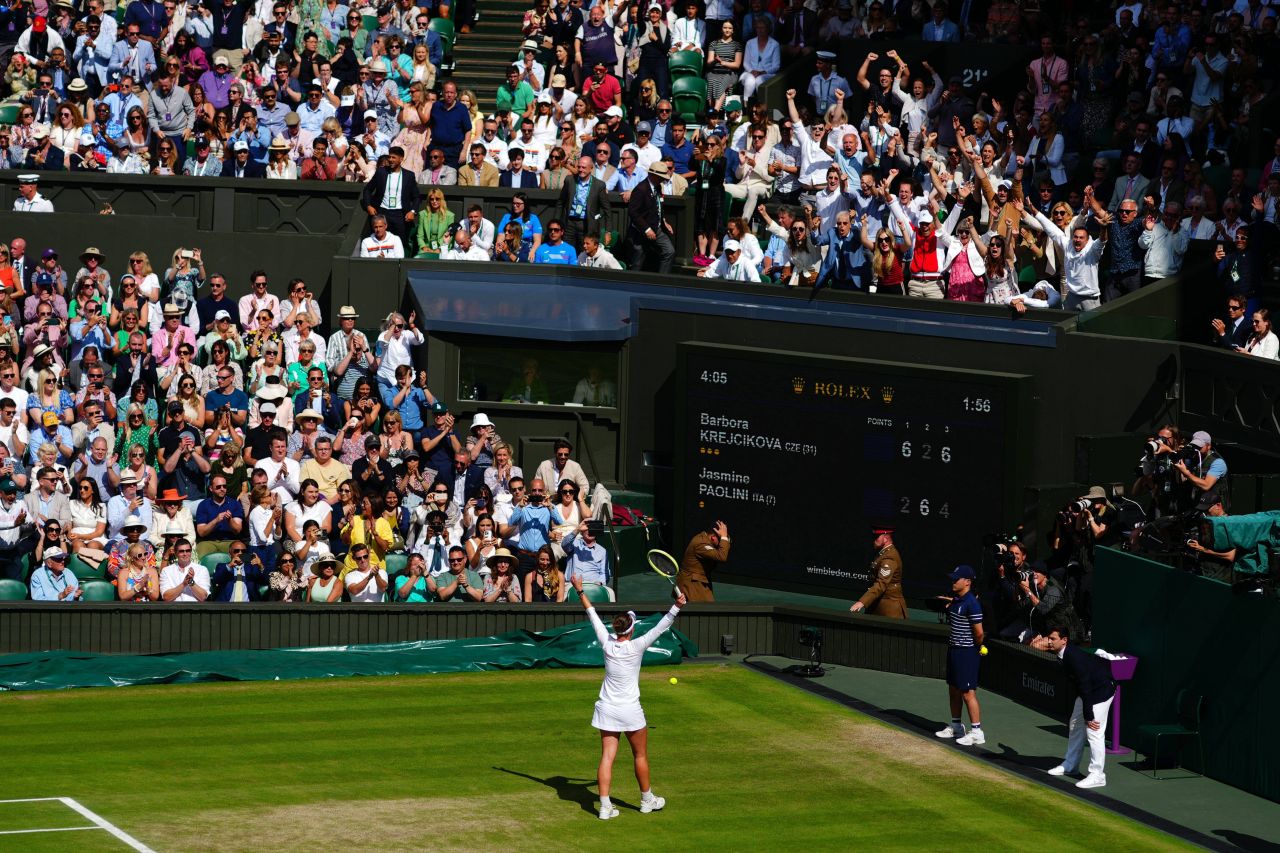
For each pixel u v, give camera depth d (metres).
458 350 43.03
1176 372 38.38
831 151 46.56
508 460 40.22
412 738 30.69
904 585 39.00
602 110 50.38
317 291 47.88
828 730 31.81
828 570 39.78
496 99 52.97
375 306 45.56
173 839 25.34
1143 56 46.59
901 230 41.84
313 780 28.27
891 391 38.94
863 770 29.70
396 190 46.53
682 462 41.28
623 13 52.88
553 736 31.02
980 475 38.12
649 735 31.33
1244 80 44.81
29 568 36.69
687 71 52.12
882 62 50.69
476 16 57.16
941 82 48.62
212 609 35.19
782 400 40.06
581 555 38.22
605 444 43.47
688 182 48.06
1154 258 40.22
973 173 44.94
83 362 42.19
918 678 35.25
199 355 44.34
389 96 49.72
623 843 25.91
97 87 51.97
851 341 40.78
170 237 47.75
